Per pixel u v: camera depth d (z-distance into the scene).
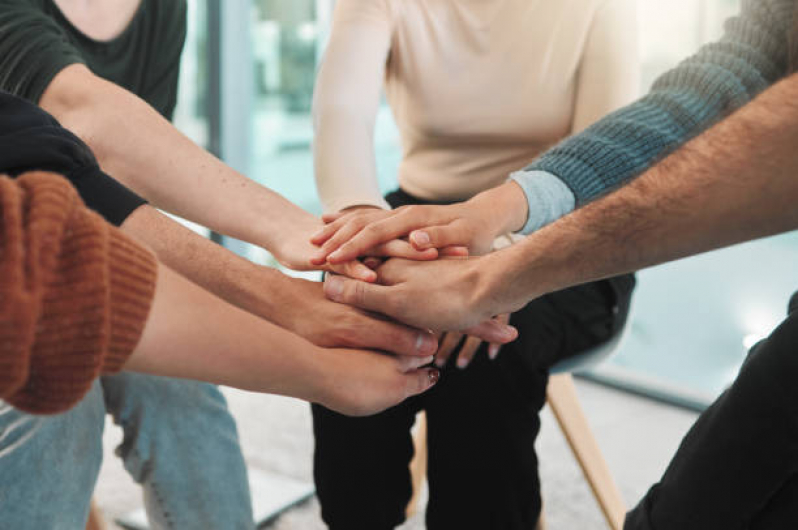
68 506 0.93
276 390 0.84
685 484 0.81
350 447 1.30
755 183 0.67
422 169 1.55
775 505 0.76
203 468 1.20
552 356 1.32
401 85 1.55
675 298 2.75
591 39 1.47
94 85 1.18
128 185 1.20
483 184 1.52
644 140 1.20
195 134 3.43
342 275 1.10
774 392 0.75
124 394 1.15
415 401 1.31
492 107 1.50
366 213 1.16
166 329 0.73
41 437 0.89
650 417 2.58
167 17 1.46
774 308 2.61
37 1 1.26
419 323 1.01
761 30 1.16
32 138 0.90
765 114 0.67
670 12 2.34
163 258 1.03
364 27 1.50
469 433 1.25
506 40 1.49
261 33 3.42
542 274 0.87
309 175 3.47
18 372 0.60
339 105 1.46
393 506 1.33
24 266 0.61
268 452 2.20
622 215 0.76
